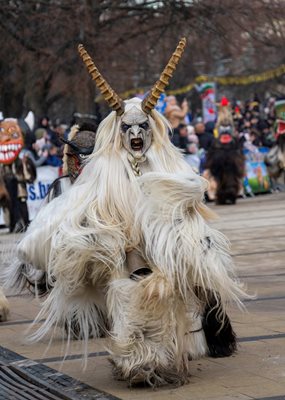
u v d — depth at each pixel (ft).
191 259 23.95
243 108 116.47
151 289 23.47
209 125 101.50
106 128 26.07
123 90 123.85
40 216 26.30
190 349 26.50
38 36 107.76
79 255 24.49
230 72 158.81
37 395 24.84
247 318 33.04
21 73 113.19
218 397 23.31
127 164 25.55
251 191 102.27
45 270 26.66
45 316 29.71
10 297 40.16
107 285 25.03
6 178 72.79
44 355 29.04
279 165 104.42
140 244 24.81
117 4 112.06
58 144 81.87
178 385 24.48
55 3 107.14
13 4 110.63
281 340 29.30
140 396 23.76
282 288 39.55
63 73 114.93
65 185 31.40
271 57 152.05
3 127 70.95
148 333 23.73
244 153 101.71
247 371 25.67
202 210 25.12
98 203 25.05
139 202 24.82
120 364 23.86
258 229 64.08
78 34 106.42
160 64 124.77
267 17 116.16
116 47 115.96
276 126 101.55
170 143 26.08
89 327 27.86
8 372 27.45
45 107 118.62
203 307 25.55
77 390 24.72
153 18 116.57
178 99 150.30
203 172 94.27
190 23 114.52
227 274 24.61
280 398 22.91
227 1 111.65
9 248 32.01
